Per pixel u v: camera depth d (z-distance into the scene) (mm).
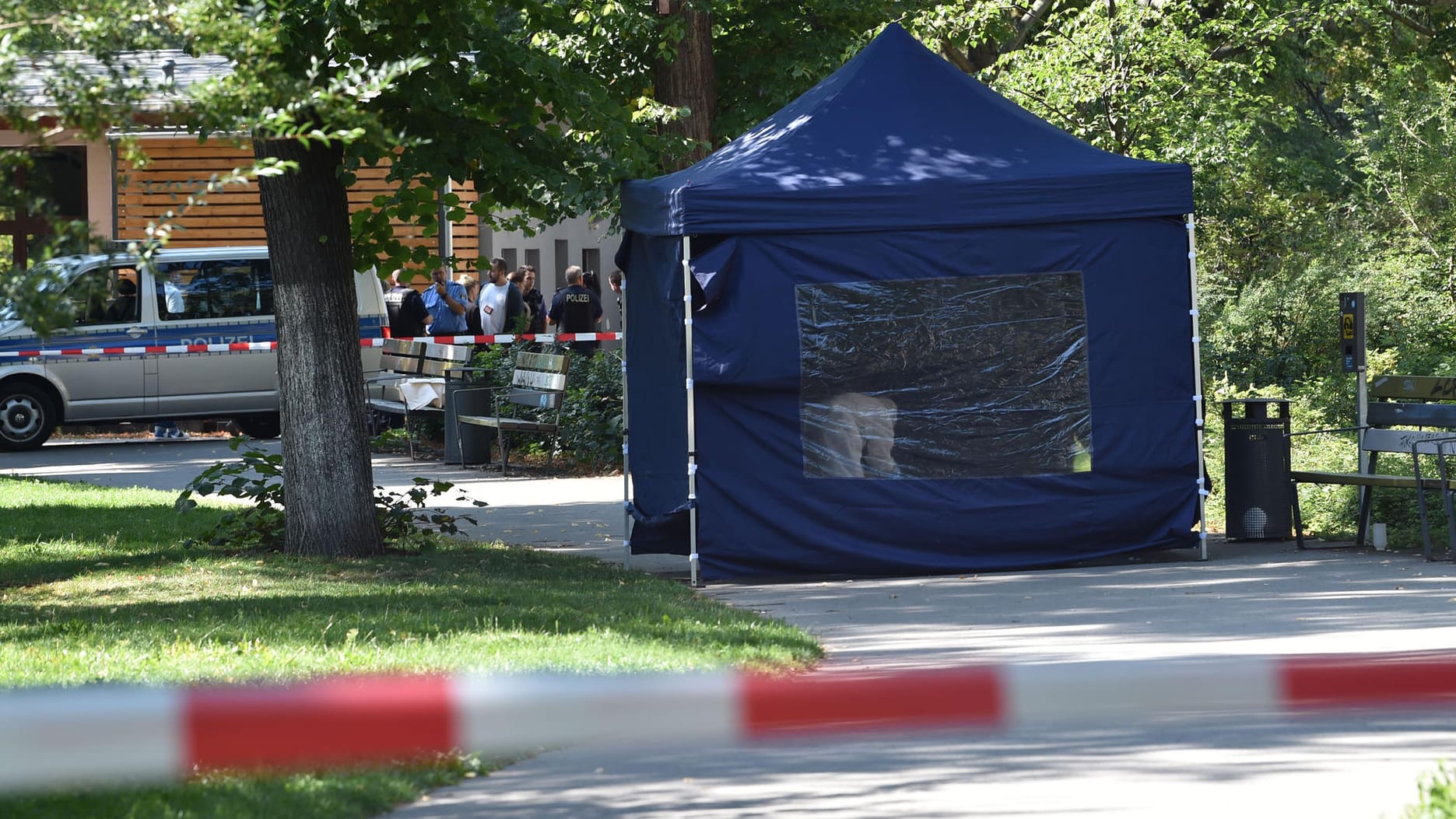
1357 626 15492
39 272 10742
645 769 10523
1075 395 20234
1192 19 44156
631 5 39094
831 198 19828
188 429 45125
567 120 21281
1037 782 9977
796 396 19938
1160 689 7516
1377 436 21484
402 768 10281
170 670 13273
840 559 19906
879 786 9930
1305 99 64062
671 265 20328
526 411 34312
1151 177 20234
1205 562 20484
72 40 11734
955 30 43250
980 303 20109
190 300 39906
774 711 7262
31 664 13672
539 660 13383
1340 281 40719
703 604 17406
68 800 9273
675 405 20484
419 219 22219
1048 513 20172
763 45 44250
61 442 41875
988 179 20000
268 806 9352
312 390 20844
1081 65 39656
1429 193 43906
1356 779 9906
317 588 18172
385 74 11891
